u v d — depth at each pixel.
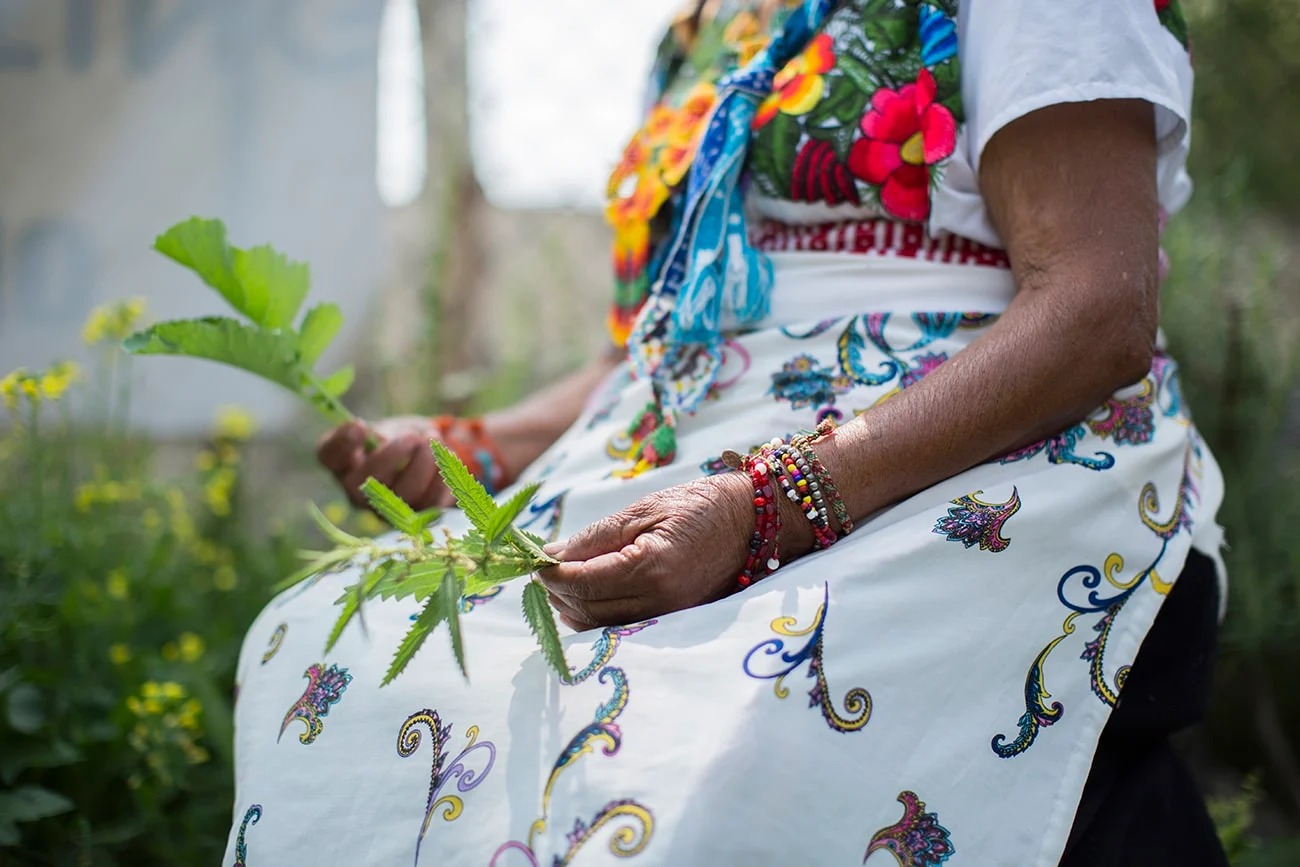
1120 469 0.98
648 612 0.90
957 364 0.93
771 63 1.14
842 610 0.85
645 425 1.11
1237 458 1.98
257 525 2.55
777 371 1.06
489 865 0.78
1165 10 1.05
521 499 0.84
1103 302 0.93
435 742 0.88
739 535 0.90
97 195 2.48
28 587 1.62
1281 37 2.43
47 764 1.46
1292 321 2.31
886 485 0.92
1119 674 0.92
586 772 0.79
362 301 2.62
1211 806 1.63
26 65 2.45
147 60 2.51
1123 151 0.97
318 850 0.87
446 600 0.80
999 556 0.91
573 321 2.89
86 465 2.14
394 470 1.32
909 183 1.06
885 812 0.81
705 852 0.75
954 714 0.85
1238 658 1.91
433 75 2.83
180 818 1.58
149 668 1.68
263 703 1.01
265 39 2.56
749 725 0.79
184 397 2.54
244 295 1.20
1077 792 0.87
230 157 2.54
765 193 1.13
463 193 2.84
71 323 2.46
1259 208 2.53
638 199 1.27
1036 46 0.96
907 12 1.06
